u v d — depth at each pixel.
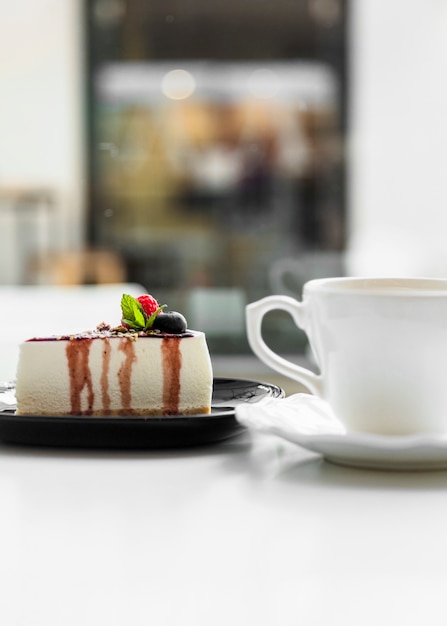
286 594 0.39
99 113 4.02
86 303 1.93
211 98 4.04
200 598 0.39
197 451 0.65
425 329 0.62
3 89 3.95
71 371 0.76
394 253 3.86
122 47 4.01
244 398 0.79
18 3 3.92
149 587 0.40
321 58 3.97
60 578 0.41
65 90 3.97
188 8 4.02
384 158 3.96
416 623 0.35
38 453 0.65
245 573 0.42
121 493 0.55
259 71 4.01
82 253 3.97
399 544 0.47
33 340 0.76
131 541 0.48
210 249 4.02
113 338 0.76
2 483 0.57
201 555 0.45
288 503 0.54
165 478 0.58
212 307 3.38
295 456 0.64
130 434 0.65
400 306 0.62
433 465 0.60
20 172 3.97
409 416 0.64
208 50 4.02
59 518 0.51
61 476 0.58
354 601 0.38
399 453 0.58
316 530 0.50
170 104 4.04
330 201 3.99
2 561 0.44
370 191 3.96
